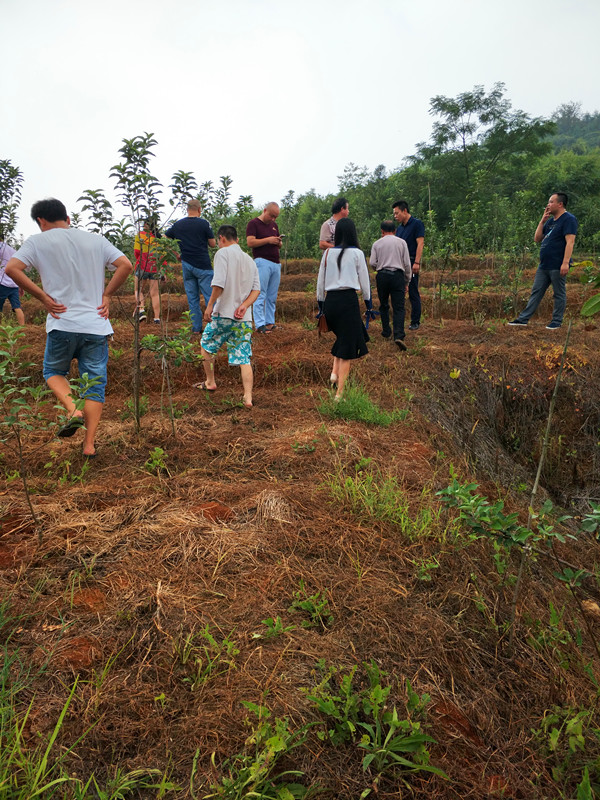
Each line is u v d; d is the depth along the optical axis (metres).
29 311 10.57
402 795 1.80
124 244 4.74
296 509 3.29
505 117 37.66
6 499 3.26
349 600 2.59
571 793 2.03
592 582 4.12
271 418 5.08
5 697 1.89
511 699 2.40
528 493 5.79
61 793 1.63
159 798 1.62
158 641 2.23
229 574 2.68
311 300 10.95
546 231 8.20
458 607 2.78
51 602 2.41
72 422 3.37
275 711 1.94
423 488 3.80
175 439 4.41
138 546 2.85
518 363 7.13
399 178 38.00
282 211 16.72
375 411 5.21
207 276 7.27
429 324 9.08
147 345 4.45
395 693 2.14
